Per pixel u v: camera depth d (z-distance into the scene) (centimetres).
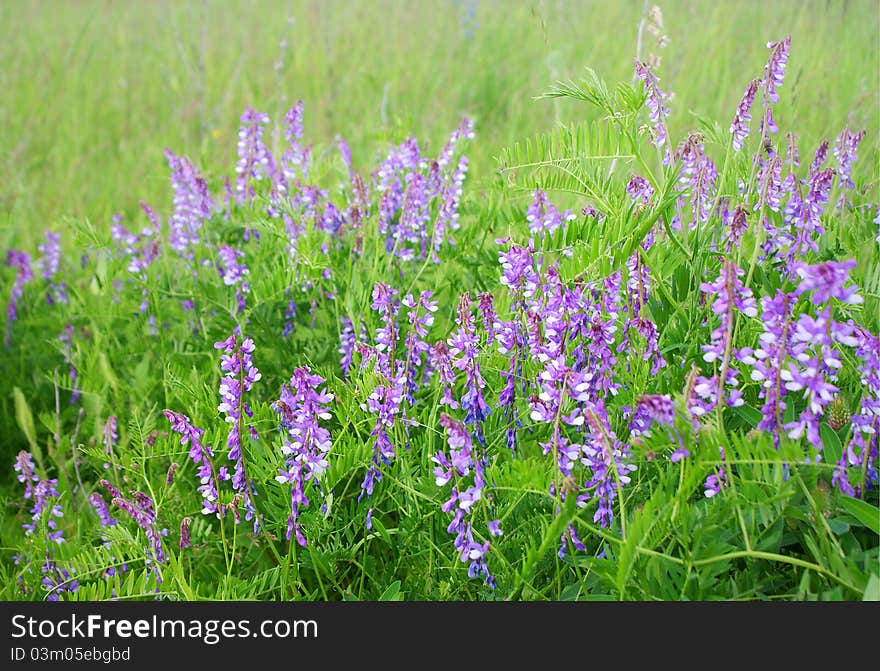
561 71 469
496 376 246
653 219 215
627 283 234
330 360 312
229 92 614
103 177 554
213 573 253
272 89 648
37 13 941
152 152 578
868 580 172
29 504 322
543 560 212
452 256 314
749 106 233
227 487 259
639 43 336
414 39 711
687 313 239
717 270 246
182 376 286
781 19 530
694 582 183
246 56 711
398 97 589
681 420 173
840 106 410
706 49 514
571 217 271
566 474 192
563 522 178
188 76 690
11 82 732
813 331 170
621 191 246
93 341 361
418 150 337
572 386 192
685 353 231
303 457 207
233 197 374
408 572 233
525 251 239
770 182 234
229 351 215
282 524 228
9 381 370
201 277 355
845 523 181
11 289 409
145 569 228
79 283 414
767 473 182
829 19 502
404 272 323
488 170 448
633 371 221
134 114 659
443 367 217
